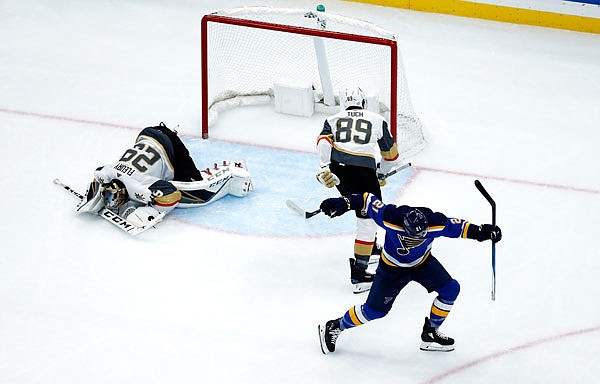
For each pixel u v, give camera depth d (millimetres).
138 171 23141
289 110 29688
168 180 24047
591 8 35375
